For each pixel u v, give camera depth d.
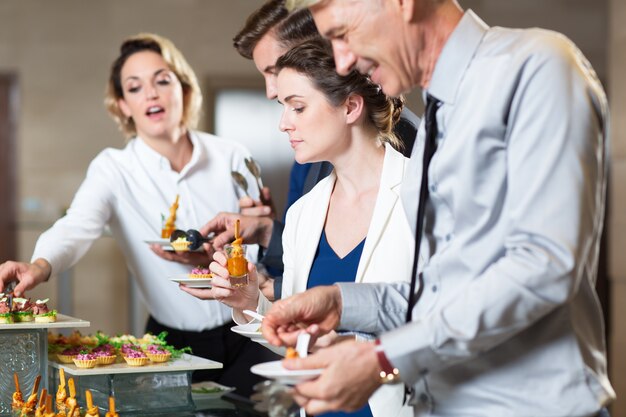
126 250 3.39
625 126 6.22
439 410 1.51
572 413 1.41
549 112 1.35
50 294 6.34
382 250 2.12
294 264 2.27
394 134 2.29
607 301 6.39
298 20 2.49
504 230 1.43
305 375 1.40
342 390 1.38
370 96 2.14
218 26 8.34
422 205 1.52
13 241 8.12
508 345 1.45
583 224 1.33
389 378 1.39
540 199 1.34
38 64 8.27
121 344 2.52
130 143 3.51
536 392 1.43
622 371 6.13
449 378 1.50
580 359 1.43
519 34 1.45
